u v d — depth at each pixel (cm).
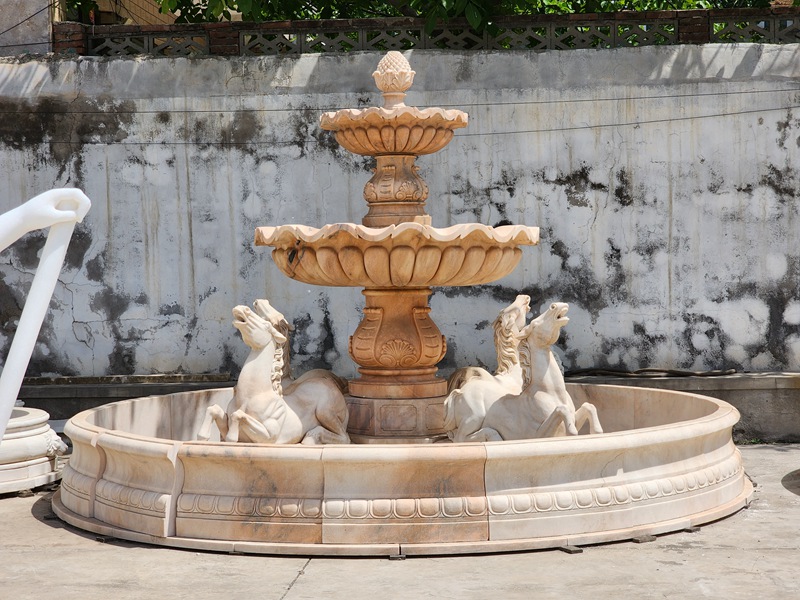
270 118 844
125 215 850
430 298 852
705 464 550
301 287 852
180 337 855
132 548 498
